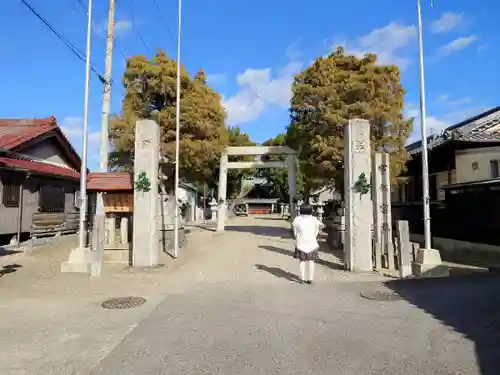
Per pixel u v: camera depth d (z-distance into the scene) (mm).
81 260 9320
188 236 20984
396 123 15383
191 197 45656
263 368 3938
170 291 7543
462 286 7613
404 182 17953
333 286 7992
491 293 6945
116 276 9062
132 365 4023
